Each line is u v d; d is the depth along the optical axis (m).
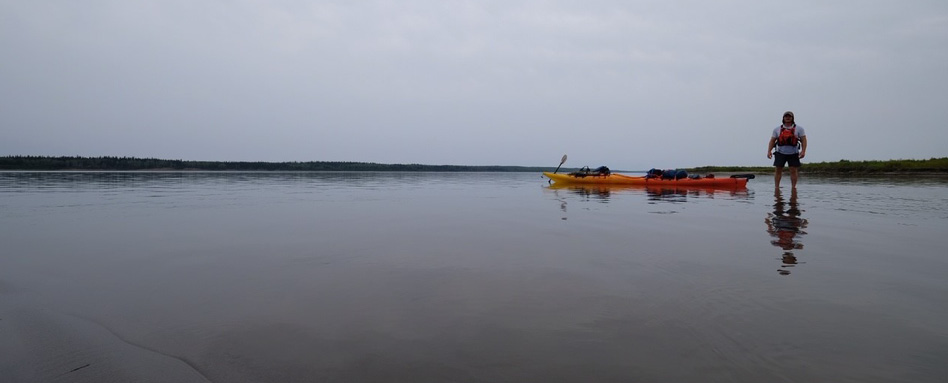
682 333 1.62
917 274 2.35
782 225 4.13
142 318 1.83
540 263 2.69
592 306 1.91
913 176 15.90
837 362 1.38
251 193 8.95
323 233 3.90
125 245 3.33
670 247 3.15
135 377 1.38
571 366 1.39
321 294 2.12
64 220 4.71
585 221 4.59
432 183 14.54
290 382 1.33
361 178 19.31
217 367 1.43
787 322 1.70
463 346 1.54
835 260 2.68
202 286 2.26
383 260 2.81
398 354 1.49
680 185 10.84
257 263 2.74
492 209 5.91
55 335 1.67
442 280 2.34
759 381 1.29
